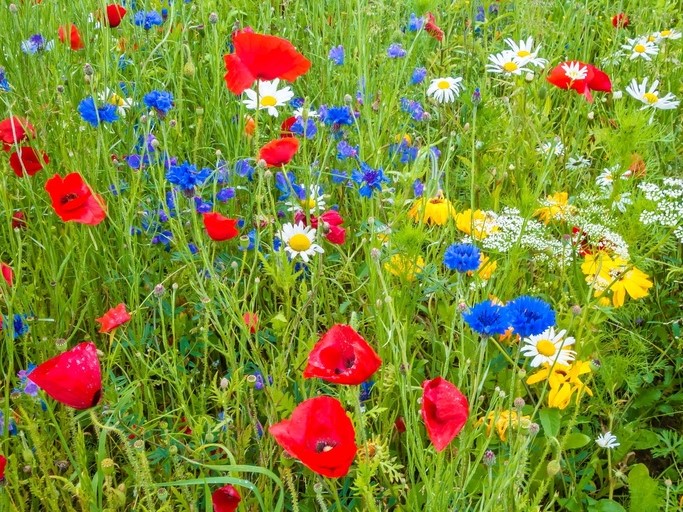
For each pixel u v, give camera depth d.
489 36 2.34
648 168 1.60
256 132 1.45
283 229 1.32
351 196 1.67
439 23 2.20
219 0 2.09
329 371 1.00
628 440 1.32
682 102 1.91
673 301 1.49
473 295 1.36
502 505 1.07
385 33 2.10
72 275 1.49
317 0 2.10
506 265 1.36
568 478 1.28
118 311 1.22
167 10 2.02
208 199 1.58
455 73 2.08
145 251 1.50
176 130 1.64
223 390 1.22
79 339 1.44
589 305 1.33
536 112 1.70
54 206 1.23
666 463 1.38
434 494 1.08
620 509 1.23
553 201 1.48
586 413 1.35
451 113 1.73
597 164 1.73
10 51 1.76
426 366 1.42
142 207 1.53
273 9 2.09
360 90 1.74
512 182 1.59
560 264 1.45
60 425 1.27
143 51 1.92
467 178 1.62
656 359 1.48
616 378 1.30
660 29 2.25
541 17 2.19
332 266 1.49
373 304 1.32
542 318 1.08
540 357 1.23
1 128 1.46
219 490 1.14
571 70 1.64
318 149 1.61
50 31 1.81
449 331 1.35
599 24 2.44
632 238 1.41
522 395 1.31
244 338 1.28
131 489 1.23
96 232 1.48
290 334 1.37
